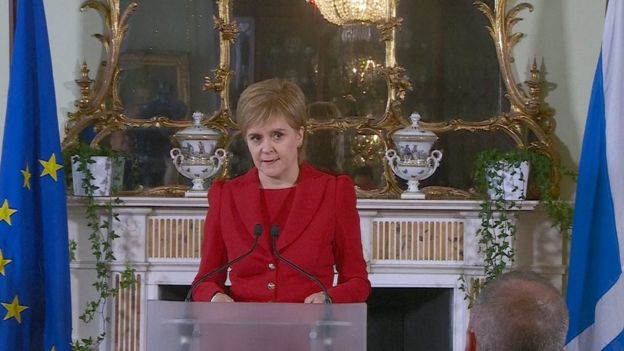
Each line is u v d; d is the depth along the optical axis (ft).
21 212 12.30
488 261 14.03
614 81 13.01
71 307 13.39
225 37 14.79
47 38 12.60
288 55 14.83
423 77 14.84
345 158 14.78
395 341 15.19
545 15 14.98
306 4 14.82
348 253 8.93
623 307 12.69
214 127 14.80
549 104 14.99
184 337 7.27
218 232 8.97
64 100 14.94
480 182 14.33
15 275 12.31
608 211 12.86
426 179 14.85
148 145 14.85
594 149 13.06
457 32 14.88
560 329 5.39
